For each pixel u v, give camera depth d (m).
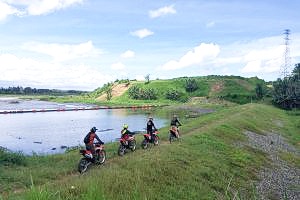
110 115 93.06
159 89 185.75
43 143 44.66
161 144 29.88
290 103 112.06
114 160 21.94
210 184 21.81
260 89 141.62
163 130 40.84
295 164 35.62
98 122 73.19
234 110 74.81
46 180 16.81
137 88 180.38
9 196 13.55
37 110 108.56
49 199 5.46
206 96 159.75
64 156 23.28
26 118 83.19
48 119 80.56
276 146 42.56
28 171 18.09
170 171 21.00
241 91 172.50
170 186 19.09
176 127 31.25
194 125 44.19
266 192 24.48
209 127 42.06
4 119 80.19
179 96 171.88
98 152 20.30
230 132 41.59
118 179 17.02
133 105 145.75
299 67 127.62
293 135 56.66
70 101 197.38
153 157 22.83
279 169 32.03
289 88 112.38
